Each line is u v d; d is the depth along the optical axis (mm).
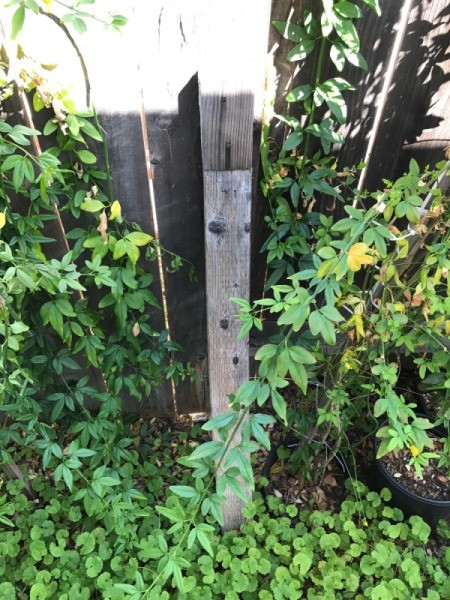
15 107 1272
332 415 1470
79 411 1800
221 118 1126
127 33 1183
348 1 1263
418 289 1226
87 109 1244
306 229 1536
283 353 909
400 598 1448
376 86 1399
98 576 1491
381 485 1712
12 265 1261
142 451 1954
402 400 1271
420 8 1270
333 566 1528
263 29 1219
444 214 1296
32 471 1878
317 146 1498
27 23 1141
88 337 1552
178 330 1802
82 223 1517
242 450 1017
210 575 1477
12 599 1433
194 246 1591
